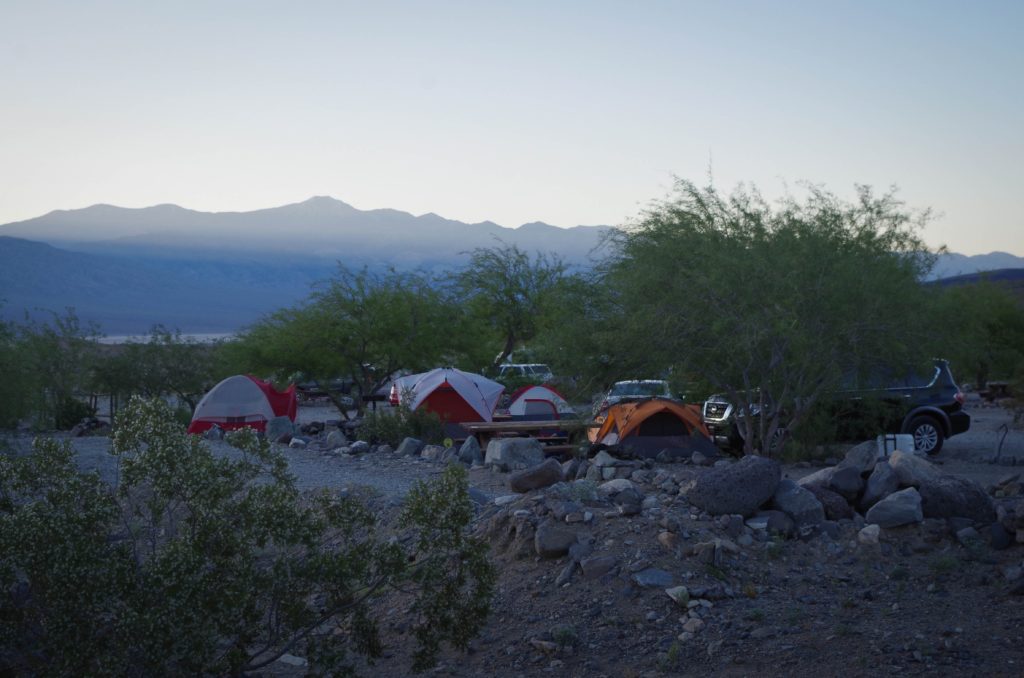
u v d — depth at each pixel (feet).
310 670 20.51
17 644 17.94
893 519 28.53
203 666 18.37
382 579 20.57
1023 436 74.33
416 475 52.65
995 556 26.48
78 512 18.02
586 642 22.99
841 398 58.39
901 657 19.95
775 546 27.17
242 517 19.47
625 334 56.34
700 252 55.06
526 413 78.89
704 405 65.26
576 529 28.50
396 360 106.93
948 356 55.98
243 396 80.53
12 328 76.28
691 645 22.07
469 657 23.38
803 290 52.80
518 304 121.19
